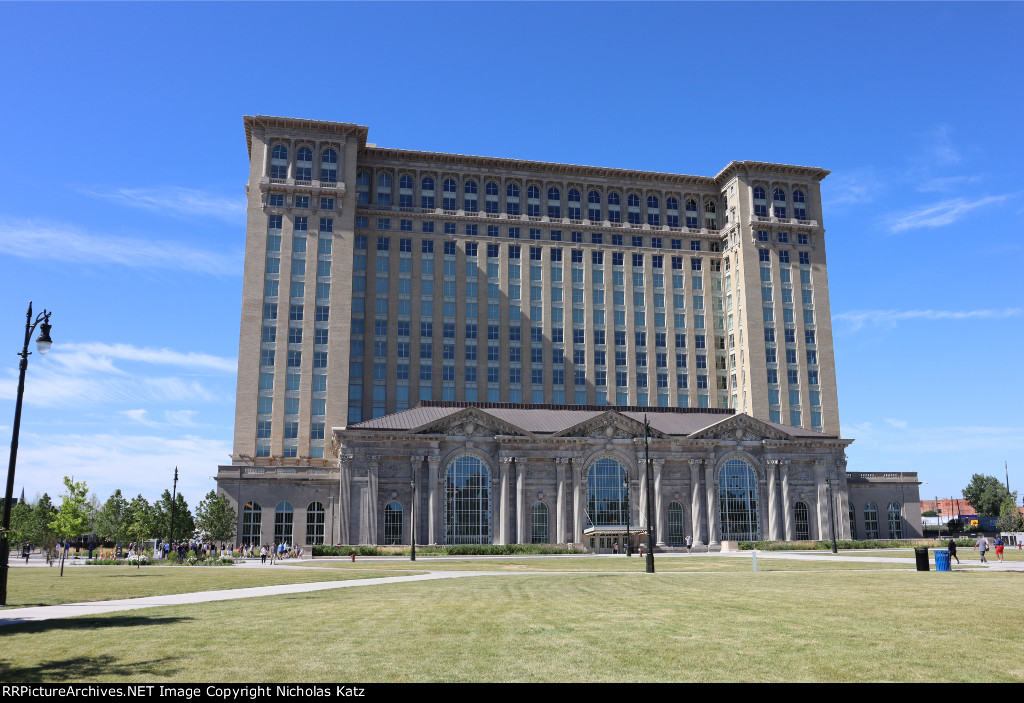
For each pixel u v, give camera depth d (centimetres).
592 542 9688
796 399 13488
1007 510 14912
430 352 12975
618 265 14088
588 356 13525
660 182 14650
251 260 11988
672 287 14250
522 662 1583
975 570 4581
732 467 10588
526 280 13588
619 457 10181
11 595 3306
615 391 13512
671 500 10256
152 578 4653
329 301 12075
